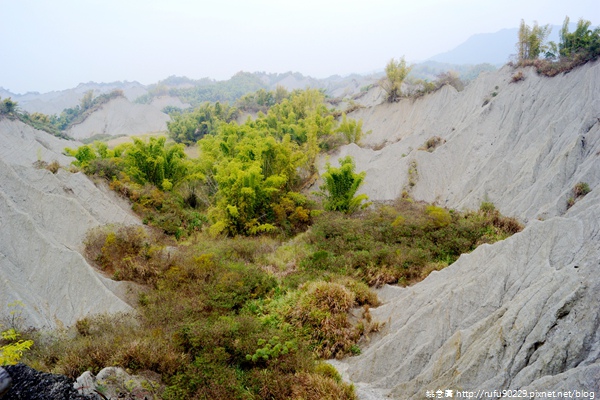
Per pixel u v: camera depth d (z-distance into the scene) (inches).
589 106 782.5
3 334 293.6
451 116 1242.0
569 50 1018.7
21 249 534.9
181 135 2041.1
